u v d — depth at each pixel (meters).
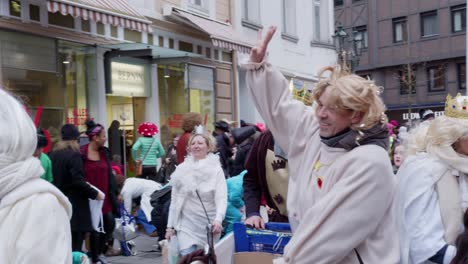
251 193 3.77
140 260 7.37
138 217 8.05
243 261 3.12
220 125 8.37
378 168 2.07
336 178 2.14
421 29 36.12
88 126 7.07
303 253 2.09
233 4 15.17
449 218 2.69
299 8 18.95
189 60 12.51
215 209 5.06
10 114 2.02
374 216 2.06
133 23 8.84
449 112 2.86
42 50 8.90
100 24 10.18
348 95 2.09
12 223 1.94
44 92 8.97
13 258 1.92
